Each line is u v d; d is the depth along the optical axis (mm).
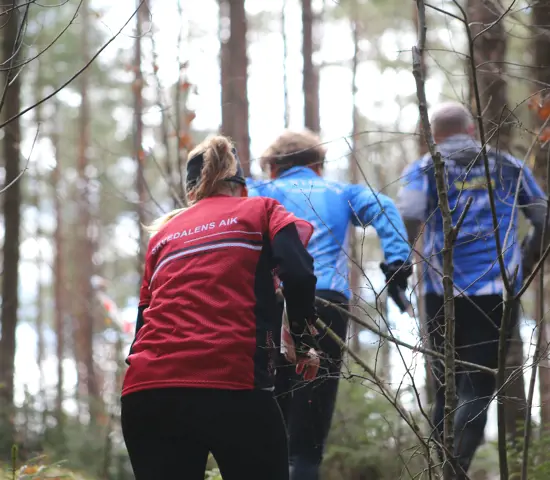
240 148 16469
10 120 4953
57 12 31078
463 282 7145
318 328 6270
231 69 16953
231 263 4422
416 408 9883
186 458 4398
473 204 7121
